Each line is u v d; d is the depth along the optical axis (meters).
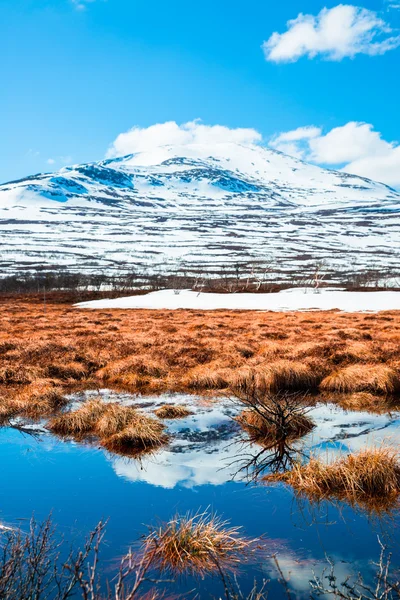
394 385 14.98
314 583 5.35
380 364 17.80
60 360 18.73
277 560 5.87
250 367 16.33
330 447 10.04
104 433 10.87
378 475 7.83
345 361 18.20
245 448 10.11
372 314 42.22
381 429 11.34
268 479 8.32
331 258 183.88
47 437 10.78
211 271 143.88
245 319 38.44
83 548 6.01
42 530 6.38
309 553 6.02
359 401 13.78
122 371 17.33
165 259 175.12
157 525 6.66
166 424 11.79
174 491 7.82
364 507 7.28
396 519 6.91
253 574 5.58
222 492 7.82
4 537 6.10
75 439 10.66
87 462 9.19
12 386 15.52
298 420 11.44
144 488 7.94
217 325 30.91
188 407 13.38
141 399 14.35
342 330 26.06
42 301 76.19
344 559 5.88
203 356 19.45
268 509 7.23
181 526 6.37
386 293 62.19
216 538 6.18
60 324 33.91
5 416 12.32
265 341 23.00
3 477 8.39
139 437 10.28
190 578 5.50
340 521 6.85
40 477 8.39
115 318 40.16
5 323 35.09
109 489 7.90
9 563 4.36
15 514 6.94
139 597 5.09
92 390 15.55
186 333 26.05
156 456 9.56
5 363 17.94
